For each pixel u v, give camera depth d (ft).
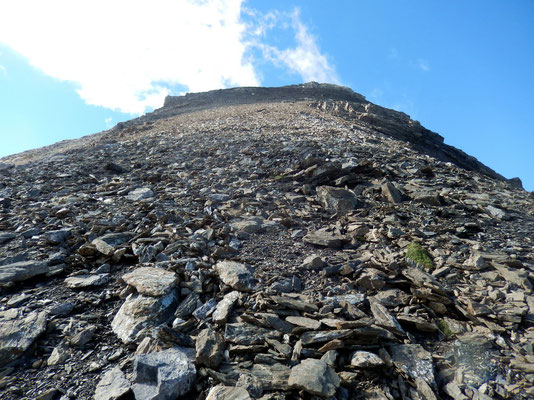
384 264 24.03
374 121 151.84
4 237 26.53
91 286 20.95
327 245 28.09
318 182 44.27
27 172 50.19
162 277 20.59
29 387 13.58
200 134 81.30
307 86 300.61
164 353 14.79
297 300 19.52
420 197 38.99
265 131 82.02
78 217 31.50
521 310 18.56
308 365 14.02
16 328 16.34
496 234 30.81
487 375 14.58
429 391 13.53
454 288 21.56
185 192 40.50
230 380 13.56
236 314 18.10
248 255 25.86
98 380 13.99
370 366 14.44
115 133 116.88
